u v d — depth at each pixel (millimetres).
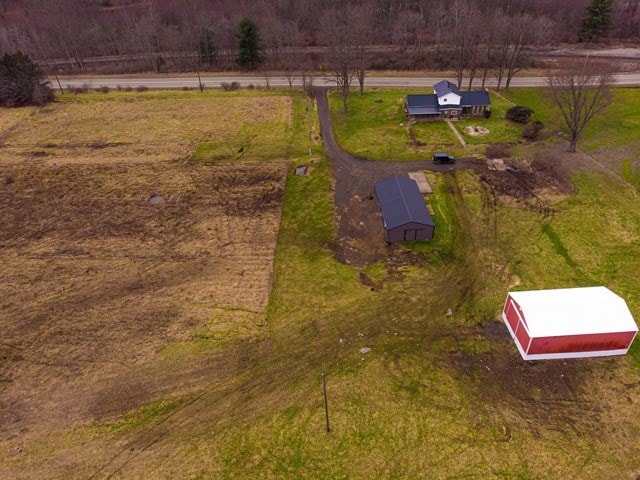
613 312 32281
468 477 26422
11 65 79062
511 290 38531
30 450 28906
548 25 85688
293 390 31875
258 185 54812
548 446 27781
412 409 30203
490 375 32156
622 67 79688
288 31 93438
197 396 31828
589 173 53281
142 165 60312
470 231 45344
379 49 93250
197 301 39281
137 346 35469
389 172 55719
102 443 29172
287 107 75125
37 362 34594
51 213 51500
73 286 41312
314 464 27453
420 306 37750
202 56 93625
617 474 26266
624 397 30188
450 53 88062
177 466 27719
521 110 64875
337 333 35844
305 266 42500
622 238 43375
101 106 79250
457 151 59156
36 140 68250
